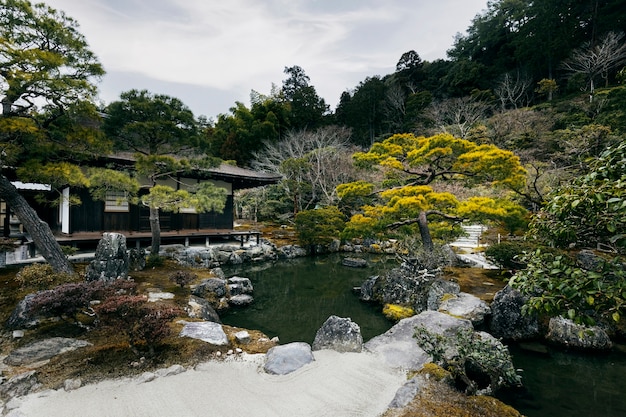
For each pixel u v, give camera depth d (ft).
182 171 39.70
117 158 36.73
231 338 17.74
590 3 94.94
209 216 51.26
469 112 88.99
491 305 23.77
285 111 106.93
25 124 21.72
